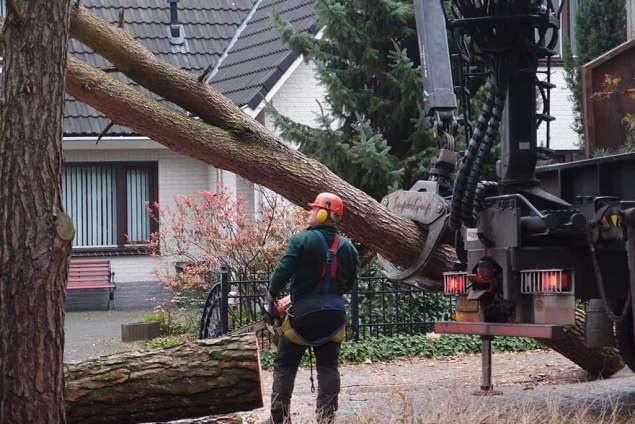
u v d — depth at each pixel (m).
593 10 21.39
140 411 8.62
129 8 28.58
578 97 21.39
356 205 12.02
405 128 20.02
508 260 9.77
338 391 9.64
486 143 10.14
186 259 23.03
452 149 11.63
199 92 12.26
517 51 10.16
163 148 26.78
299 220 17.56
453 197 10.20
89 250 26.80
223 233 18.44
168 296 25.86
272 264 17.62
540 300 9.59
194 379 8.63
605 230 9.29
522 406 9.30
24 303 7.22
